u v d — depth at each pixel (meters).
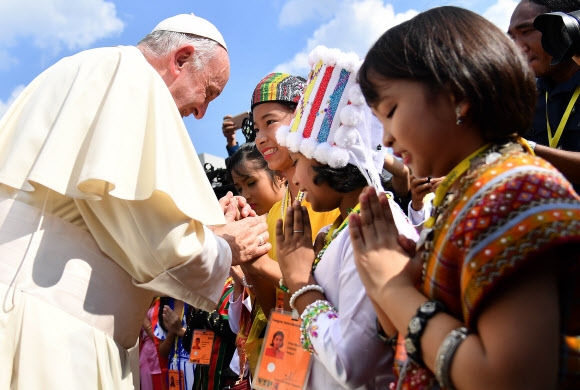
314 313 1.47
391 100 1.15
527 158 1.02
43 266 1.74
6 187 1.81
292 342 1.69
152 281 1.82
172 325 3.98
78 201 1.79
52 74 2.00
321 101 1.70
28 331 1.67
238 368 3.41
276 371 1.68
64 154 1.76
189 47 2.33
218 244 1.92
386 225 1.25
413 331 1.03
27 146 1.82
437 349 0.98
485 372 0.89
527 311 0.88
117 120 1.80
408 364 1.10
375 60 1.19
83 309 1.75
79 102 1.85
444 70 1.08
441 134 1.11
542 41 1.83
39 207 1.79
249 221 2.15
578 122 2.27
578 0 2.27
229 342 3.55
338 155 1.62
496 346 0.88
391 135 1.20
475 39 1.10
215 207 1.89
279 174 3.08
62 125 1.80
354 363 1.35
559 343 0.90
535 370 0.86
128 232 1.78
